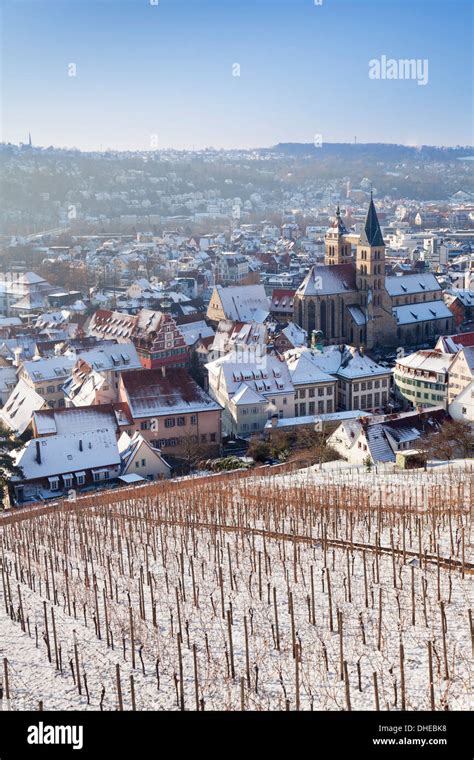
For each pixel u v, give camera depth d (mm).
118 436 190750
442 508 134500
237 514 142250
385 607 104062
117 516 144750
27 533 133750
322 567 117312
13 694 90062
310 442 191750
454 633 96125
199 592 113125
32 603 113438
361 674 89312
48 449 173625
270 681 89500
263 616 104438
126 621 106062
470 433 178875
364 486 153375
